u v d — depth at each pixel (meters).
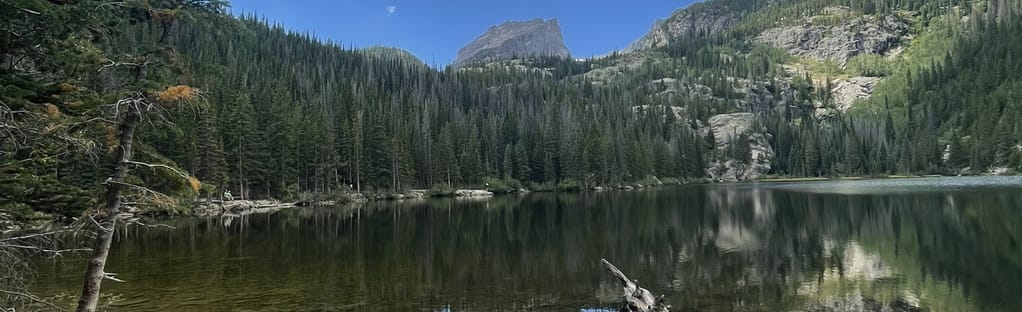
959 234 30.80
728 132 172.50
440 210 60.53
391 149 90.44
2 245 10.05
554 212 54.91
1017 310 16.39
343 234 37.66
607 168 114.12
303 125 78.81
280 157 73.75
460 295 19.06
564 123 131.25
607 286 20.38
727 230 36.53
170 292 19.42
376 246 31.39
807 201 59.97
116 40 12.24
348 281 21.45
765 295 18.75
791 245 29.33
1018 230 31.27
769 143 172.00
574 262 25.58
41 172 11.27
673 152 138.62
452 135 105.44
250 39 14.82
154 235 37.28
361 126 88.81
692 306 17.56
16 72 10.38
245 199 68.38
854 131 162.00
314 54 180.25
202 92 12.86
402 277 22.19
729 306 17.48
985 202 48.75
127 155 12.33
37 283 20.44
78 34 11.16
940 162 136.50
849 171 148.88
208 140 59.69
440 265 25.00
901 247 27.41
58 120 10.46
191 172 57.50
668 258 26.30
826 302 17.72
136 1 11.59
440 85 182.62
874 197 61.31
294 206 70.44
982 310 16.45
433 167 99.06
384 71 185.88
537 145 113.38
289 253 28.72
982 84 166.75
